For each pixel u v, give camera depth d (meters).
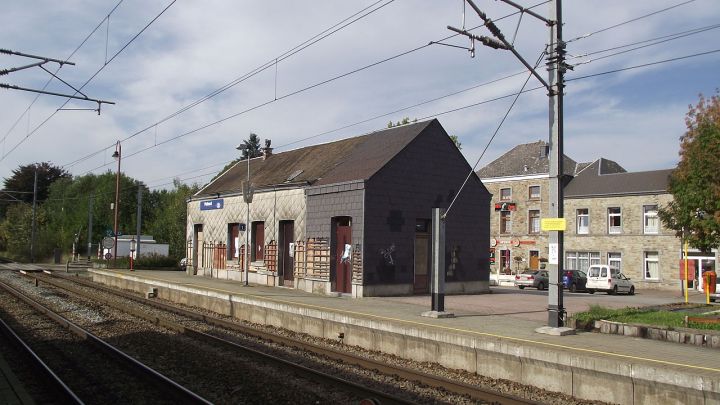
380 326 13.35
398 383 10.09
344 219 21.22
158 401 8.73
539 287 35.66
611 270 32.84
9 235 72.12
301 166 25.86
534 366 10.23
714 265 36.06
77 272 41.41
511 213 46.09
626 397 8.91
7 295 23.42
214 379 10.02
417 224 21.80
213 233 30.38
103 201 70.12
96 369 10.76
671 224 17.39
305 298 19.03
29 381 9.87
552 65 12.70
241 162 34.53
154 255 41.69
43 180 83.44
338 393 9.23
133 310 18.67
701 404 8.06
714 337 10.63
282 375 10.35
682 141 16.98
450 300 19.50
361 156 23.02
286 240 24.53
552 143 12.66
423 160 21.89
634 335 11.79
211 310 20.91
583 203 42.22
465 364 11.43
